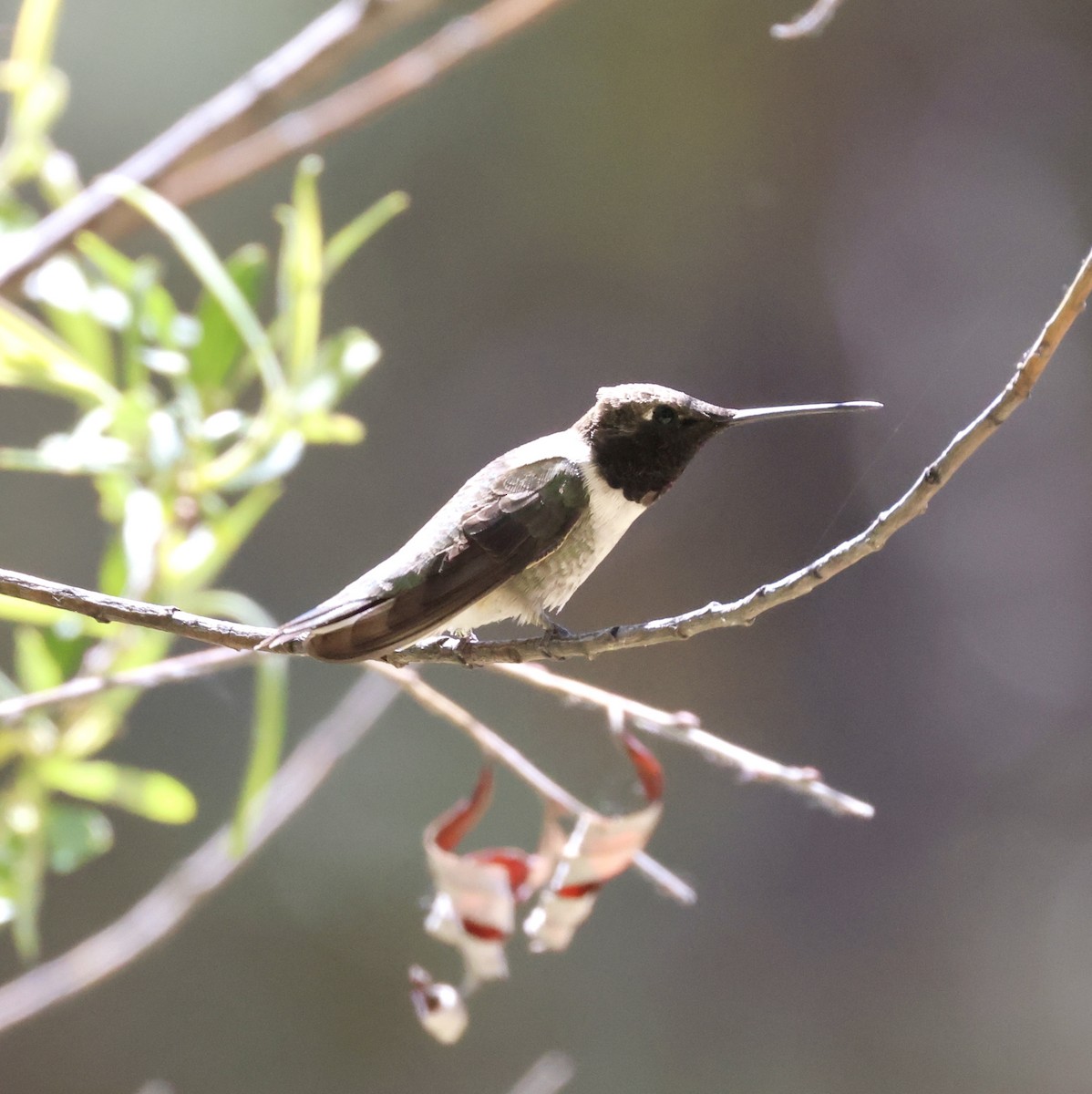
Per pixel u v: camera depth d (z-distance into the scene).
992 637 4.73
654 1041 4.28
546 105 4.64
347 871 4.31
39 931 4.17
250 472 2.97
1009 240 4.70
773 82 4.62
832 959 4.43
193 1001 4.21
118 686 2.95
